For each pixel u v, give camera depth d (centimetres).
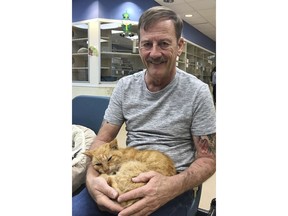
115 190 93
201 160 103
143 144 109
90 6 417
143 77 117
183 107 107
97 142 121
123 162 105
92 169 110
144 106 113
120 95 120
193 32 441
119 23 409
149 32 104
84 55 430
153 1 370
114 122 122
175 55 107
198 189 110
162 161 100
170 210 97
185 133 109
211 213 104
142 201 88
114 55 416
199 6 361
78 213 99
